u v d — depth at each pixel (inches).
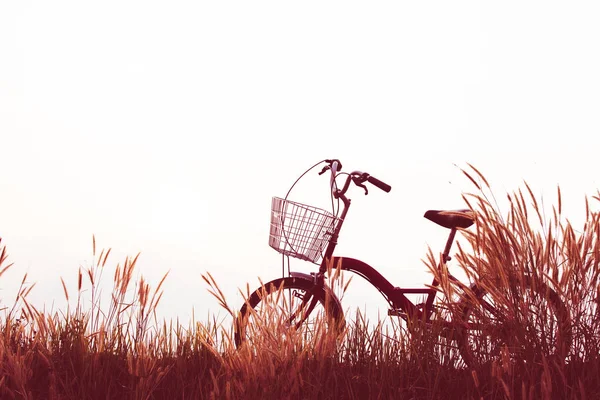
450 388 104.0
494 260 107.0
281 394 99.5
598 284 105.1
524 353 101.5
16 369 99.0
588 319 104.8
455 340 111.0
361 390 107.0
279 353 105.3
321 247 143.0
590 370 99.7
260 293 139.9
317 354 110.5
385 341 113.9
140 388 100.8
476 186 109.6
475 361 106.8
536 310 105.0
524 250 106.4
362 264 144.8
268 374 101.5
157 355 113.3
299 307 124.0
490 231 107.5
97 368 110.0
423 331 113.7
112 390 107.0
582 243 109.4
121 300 112.3
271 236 147.3
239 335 123.6
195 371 116.6
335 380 105.5
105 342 113.8
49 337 115.8
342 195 147.9
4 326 112.3
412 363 109.7
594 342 102.6
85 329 113.8
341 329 120.3
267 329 109.0
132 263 112.7
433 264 114.0
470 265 110.3
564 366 98.9
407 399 104.5
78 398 102.7
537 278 105.1
